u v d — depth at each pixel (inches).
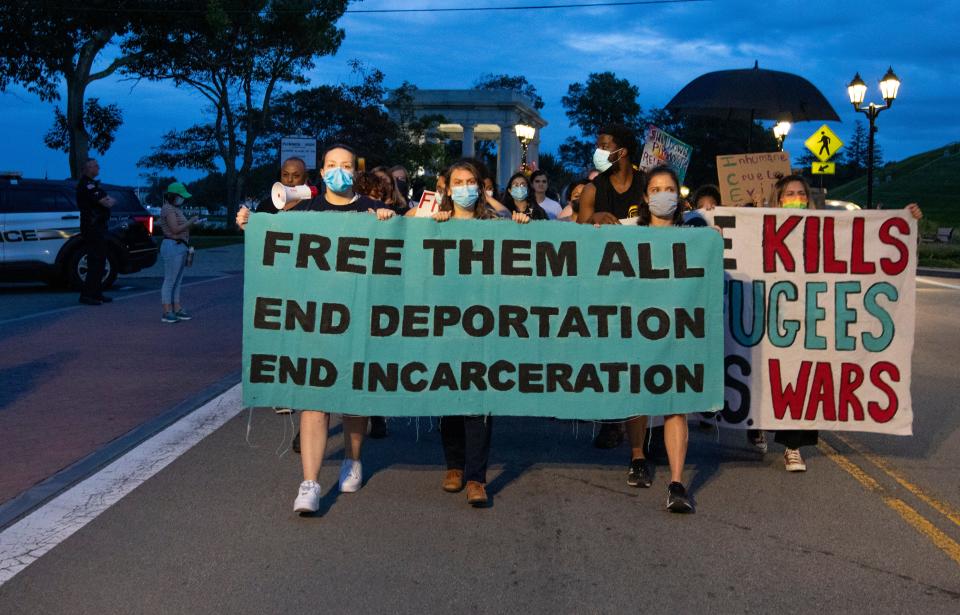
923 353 466.0
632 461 227.8
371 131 1712.6
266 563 171.8
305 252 202.7
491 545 183.2
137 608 151.6
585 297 208.4
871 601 158.2
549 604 155.0
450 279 206.1
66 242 666.8
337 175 212.7
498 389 207.0
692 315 209.8
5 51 1587.1
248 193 2329.0
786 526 197.2
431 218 205.9
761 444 263.6
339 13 1945.1
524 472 238.8
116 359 394.0
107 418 289.3
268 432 275.4
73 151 1716.3
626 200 247.9
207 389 333.4
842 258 234.5
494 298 207.2
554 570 170.2
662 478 235.0
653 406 208.4
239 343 440.5
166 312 512.1
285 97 1909.4
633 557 177.5
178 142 2135.8
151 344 434.9
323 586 161.5
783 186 257.9
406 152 1743.4
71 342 437.4
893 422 235.3
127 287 740.7
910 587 164.6
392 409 204.5
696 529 194.5
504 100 3046.3
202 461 241.8
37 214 660.1
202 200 3698.3
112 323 506.3
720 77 438.9
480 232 206.7
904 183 3966.5
